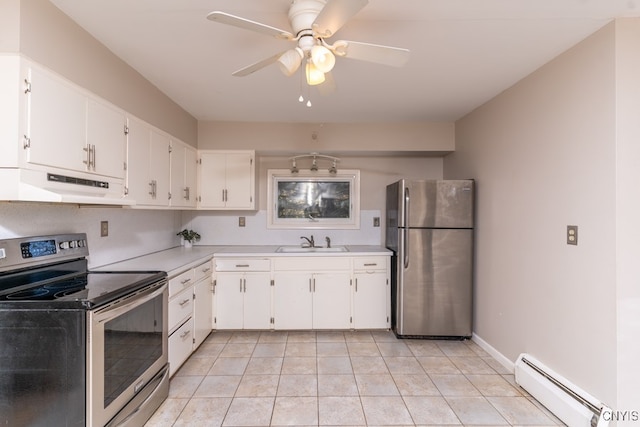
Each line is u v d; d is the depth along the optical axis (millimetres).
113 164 2039
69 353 1431
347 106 3080
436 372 2537
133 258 2842
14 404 1438
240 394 2229
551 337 2127
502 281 2686
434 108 3131
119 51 2068
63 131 1626
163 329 2125
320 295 3312
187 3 1594
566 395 1923
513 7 1612
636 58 1684
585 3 1575
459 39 1917
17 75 1390
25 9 1422
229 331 3383
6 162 1383
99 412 1492
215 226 3945
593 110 1818
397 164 3977
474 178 3158
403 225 3111
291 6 1565
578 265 1913
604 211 1746
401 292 3129
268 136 3586
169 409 2059
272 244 3955
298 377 2455
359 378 2443
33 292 1618
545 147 2193
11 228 1711
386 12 1661
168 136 2818
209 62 2227
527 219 2373
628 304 1673
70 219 2098
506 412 2033
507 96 2633
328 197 3992
